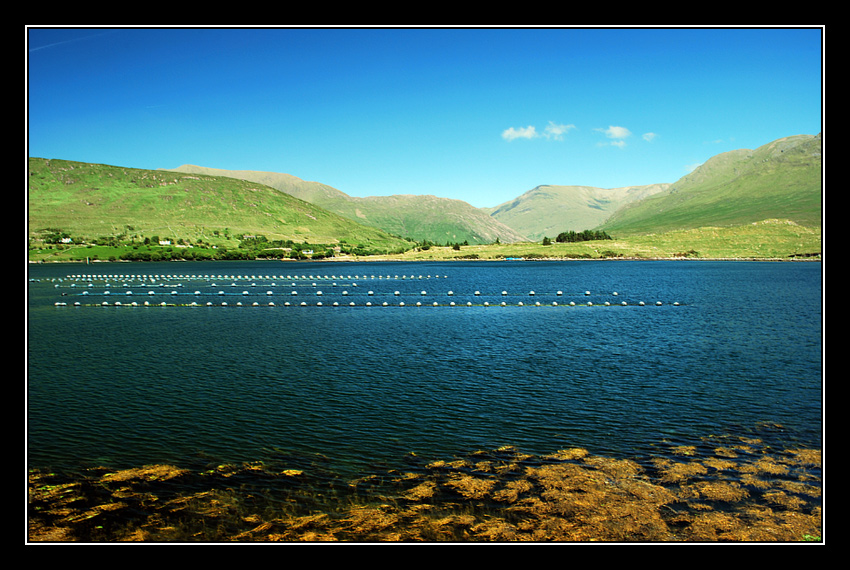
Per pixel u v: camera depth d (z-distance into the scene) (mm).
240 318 79938
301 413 32969
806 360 48062
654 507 21609
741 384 39594
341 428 30344
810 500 22047
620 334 63656
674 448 27328
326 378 41688
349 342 58344
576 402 35062
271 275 192750
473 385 39438
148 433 29656
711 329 67375
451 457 26406
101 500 22500
